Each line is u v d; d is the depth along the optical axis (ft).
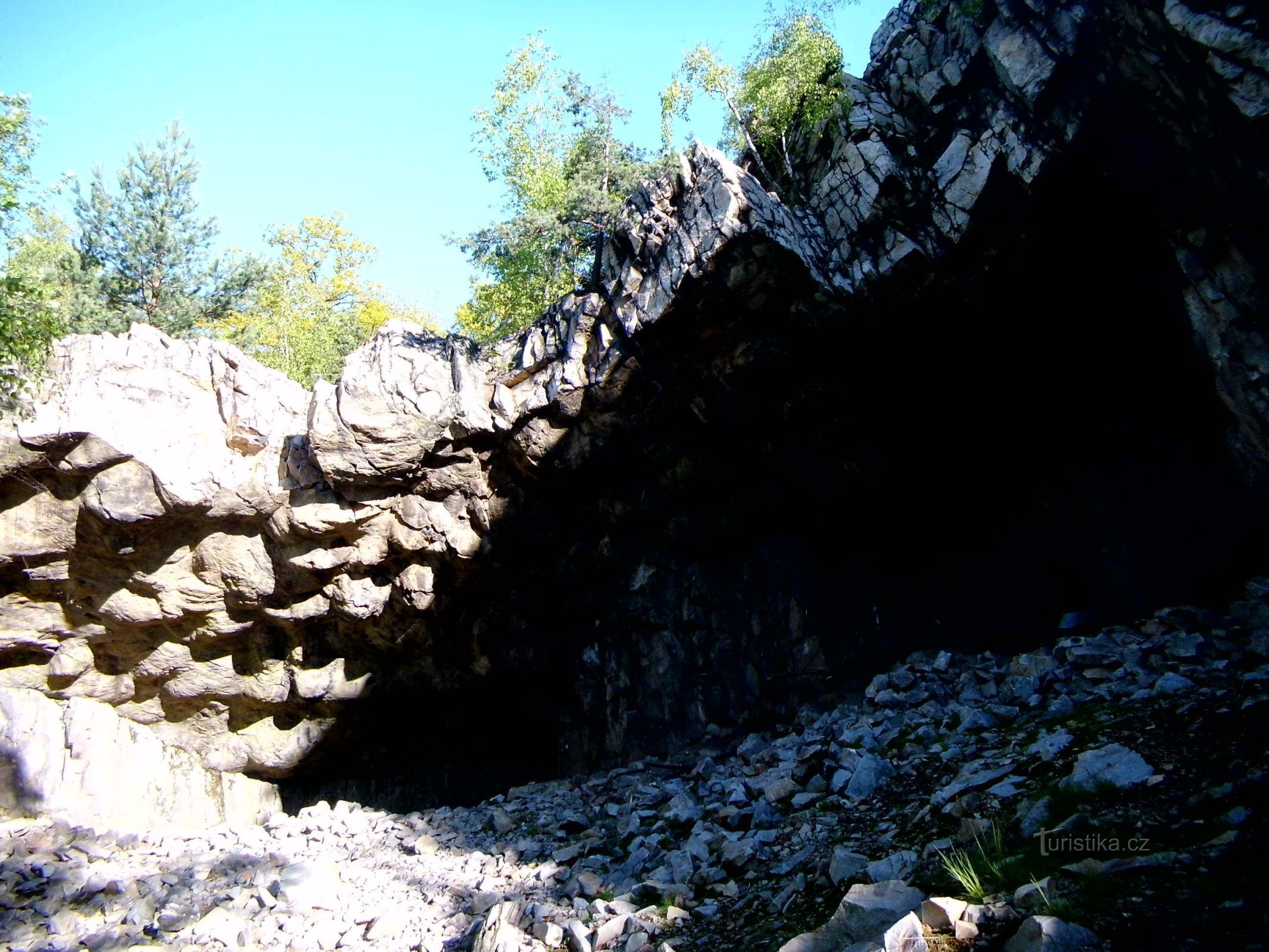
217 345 70.08
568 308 64.49
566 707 75.20
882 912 26.22
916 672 56.90
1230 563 49.93
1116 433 54.34
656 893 37.50
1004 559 62.08
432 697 77.46
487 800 70.79
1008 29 46.68
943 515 64.23
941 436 60.39
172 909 50.26
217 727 78.74
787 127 60.90
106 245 112.27
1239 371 43.19
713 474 64.44
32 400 61.62
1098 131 44.16
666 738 68.18
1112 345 50.80
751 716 65.36
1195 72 39.06
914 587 65.46
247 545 70.03
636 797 56.65
